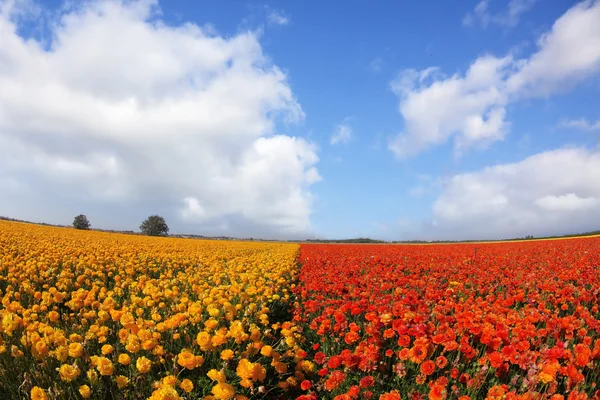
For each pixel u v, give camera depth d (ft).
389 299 26.68
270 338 22.09
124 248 63.31
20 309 19.54
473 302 27.55
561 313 27.63
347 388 17.17
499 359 15.07
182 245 96.43
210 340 16.12
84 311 23.04
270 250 98.84
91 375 14.01
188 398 14.33
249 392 16.05
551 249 81.46
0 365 15.35
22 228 104.99
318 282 35.24
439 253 79.36
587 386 15.40
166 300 25.38
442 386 13.61
